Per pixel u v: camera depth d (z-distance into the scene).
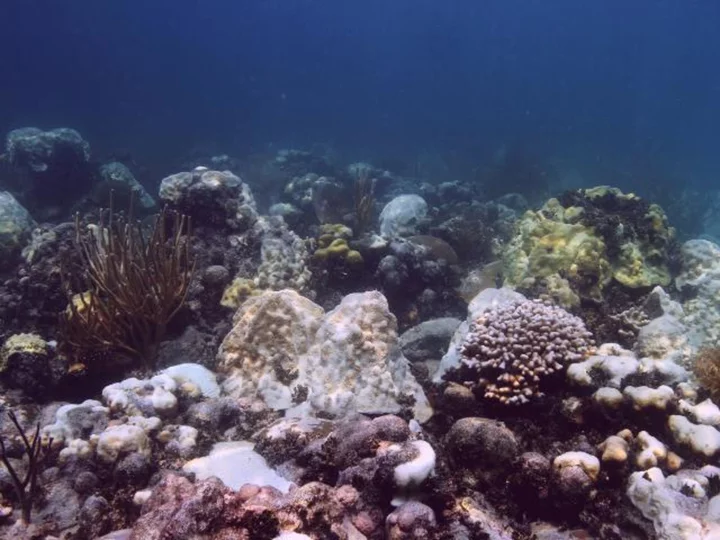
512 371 5.01
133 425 4.91
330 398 5.45
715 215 27.80
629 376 4.86
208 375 6.32
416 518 3.33
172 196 9.16
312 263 9.36
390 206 13.55
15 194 16.94
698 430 4.33
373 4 106.50
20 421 5.73
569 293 7.61
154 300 6.64
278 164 24.34
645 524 3.76
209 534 3.04
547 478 4.03
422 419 5.35
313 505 3.36
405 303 9.28
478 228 12.48
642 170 34.78
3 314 7.86
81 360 6.55
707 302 7.85
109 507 4.20
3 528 4.11
